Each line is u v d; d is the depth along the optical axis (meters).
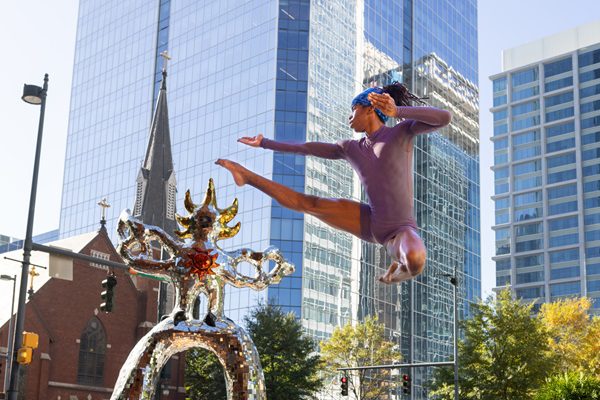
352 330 68.56
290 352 57.53
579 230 148.62
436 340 107.75
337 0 104.44
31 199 25.30
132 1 131.62
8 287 58.38
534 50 164.12
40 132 26.23
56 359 54.66
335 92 101.81
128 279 60.56
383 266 100.31
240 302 89.25
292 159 94.69
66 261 25.17
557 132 157.38
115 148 127.81
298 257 89.50
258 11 104.06
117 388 5.93
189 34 115.62
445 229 115.88
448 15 128.50
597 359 52.25
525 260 153.00
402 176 5.59
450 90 124.75
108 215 125.12
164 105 79.62
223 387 61.19
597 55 156.62
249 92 102.00
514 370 44.50
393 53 113.56
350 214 5.70
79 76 138.62
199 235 6.18
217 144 104.62
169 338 6.03
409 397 96.38
